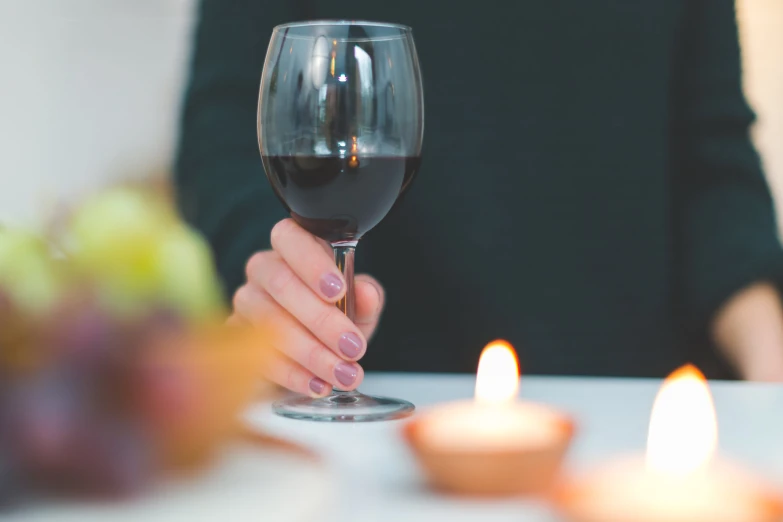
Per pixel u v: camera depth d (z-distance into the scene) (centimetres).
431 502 71
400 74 89
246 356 65
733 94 129
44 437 57
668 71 131
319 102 88
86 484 59
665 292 132
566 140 131
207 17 122
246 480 65
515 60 130
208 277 69
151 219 68
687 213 128
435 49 131
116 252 67
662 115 131
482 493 70
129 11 231
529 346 132
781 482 74
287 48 89
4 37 230
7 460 57
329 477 66
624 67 131
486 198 131
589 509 57
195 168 117
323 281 92
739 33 132
